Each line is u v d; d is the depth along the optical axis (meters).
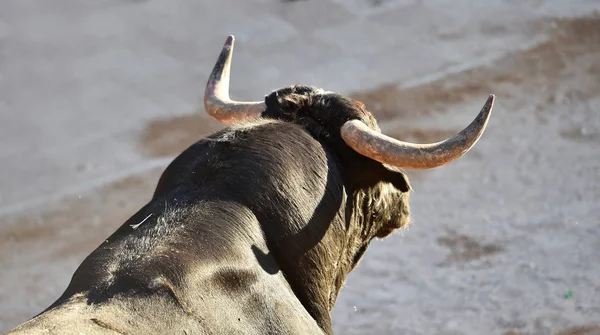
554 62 50.16
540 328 29.95
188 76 51.81
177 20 58.22
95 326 13.45
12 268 36.19
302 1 58.78
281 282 15.95
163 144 45.06
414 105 46.53
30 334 13.04
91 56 54.72
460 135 16.36
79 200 40.66
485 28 54.41
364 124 17.36
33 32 57.78
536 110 45.44
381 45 53.28
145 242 15.16
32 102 49.94
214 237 15.32
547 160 40.97
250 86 49.84
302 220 16.52
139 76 52.16
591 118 44.38
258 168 16.39
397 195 19.02
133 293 14.23
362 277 33.59
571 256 33.94
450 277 33.34
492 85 48.16
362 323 31.00
